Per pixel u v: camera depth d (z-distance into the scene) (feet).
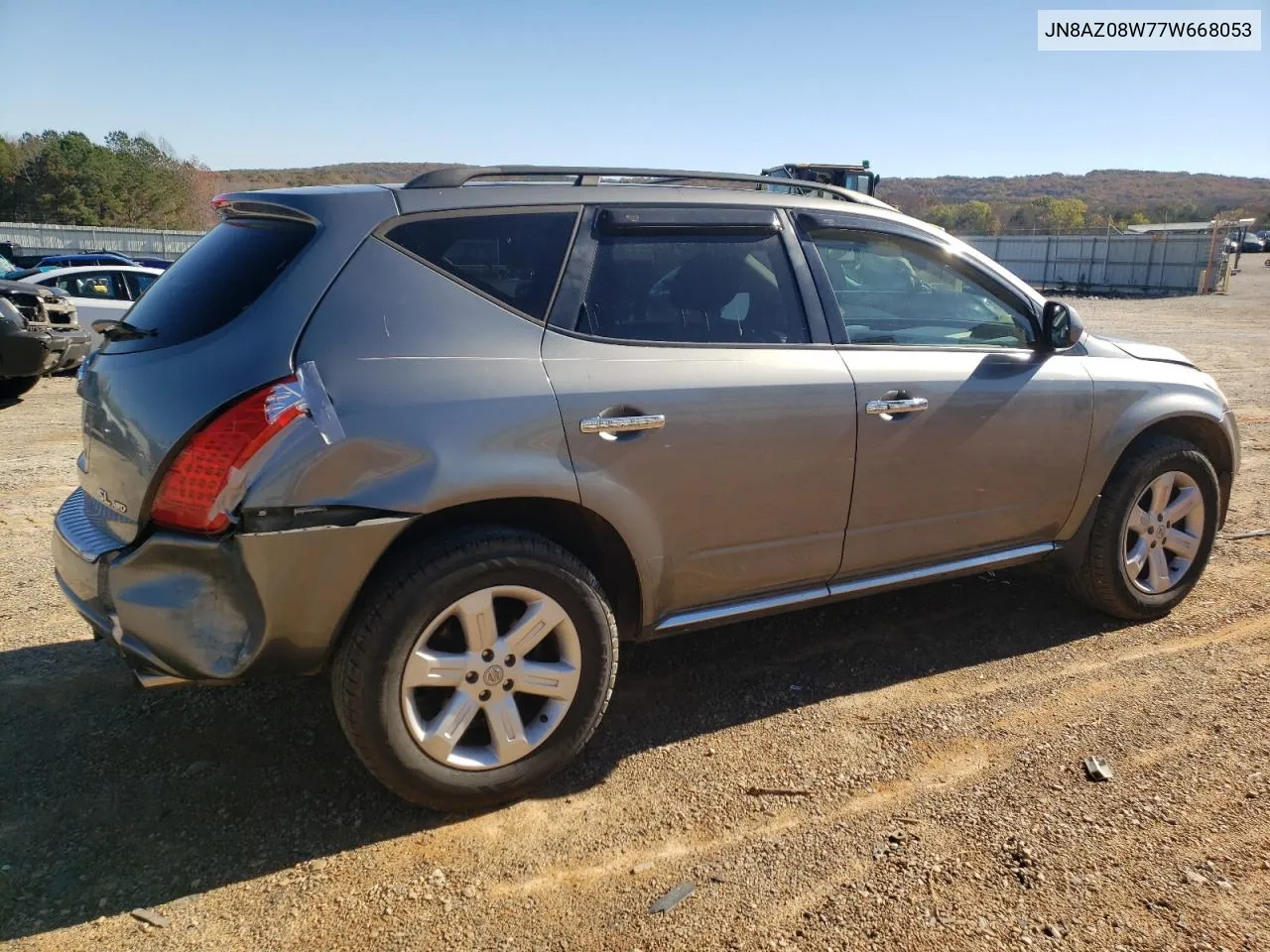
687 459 9.78
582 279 9.73
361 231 8.90
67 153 201.36
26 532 17.54
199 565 8.16
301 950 7.46
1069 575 13.46
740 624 13.64
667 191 10.55
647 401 9.50
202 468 8.00
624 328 9.86
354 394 8.32
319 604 8.26
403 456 8.36
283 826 9.00
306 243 8.78
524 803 9.44
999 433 11.76
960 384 11.46
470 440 8.62
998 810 9.18
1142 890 8.04
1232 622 13.55
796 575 10.99
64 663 12.20
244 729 10.71
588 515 9.49
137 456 8.40
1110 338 14.11
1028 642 12.99
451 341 8.90
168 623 8.28
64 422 28.76
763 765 10.05
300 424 8.04
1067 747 10.28
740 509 10.26
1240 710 11.00
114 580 8.57
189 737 10.53
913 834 8.83
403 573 8.48
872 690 11.66
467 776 9.06
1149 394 13.00
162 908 7.89
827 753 10.26
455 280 9.16
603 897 8.06
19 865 8.38
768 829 8.96
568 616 9.32
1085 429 12.46
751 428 10.08
